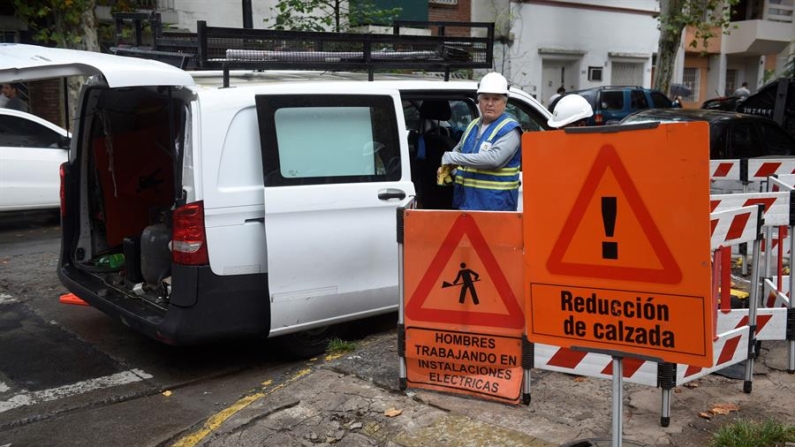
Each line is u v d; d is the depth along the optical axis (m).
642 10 24.23
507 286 3.87
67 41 11.05
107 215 5.67
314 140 4.66
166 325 4.37
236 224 4.41
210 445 3.74
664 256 2.88
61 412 4.33
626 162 2.90
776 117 12.67
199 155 4.27
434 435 3.69
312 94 4.67
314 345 5.11
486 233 3.85
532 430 3.68
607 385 4.23
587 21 22.73
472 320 3.98
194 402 4.47
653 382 3.60
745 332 3.96
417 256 4.03
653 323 2.94
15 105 12.62
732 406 3.90
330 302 4.79
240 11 14.81
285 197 4.49
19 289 7.06
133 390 4.65
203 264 4.33
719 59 29.38
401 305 4.13
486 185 4.72
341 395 4.21
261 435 3.81
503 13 20.61
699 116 9.74
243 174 4.43
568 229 3.08
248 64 4.52
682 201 2.81
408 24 5.88
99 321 6.09
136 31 5.86
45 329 5.89
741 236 3.87
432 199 6.15
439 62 5.44
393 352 4.84
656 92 18.09
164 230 4.89
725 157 9.39
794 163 6.39
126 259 5.12
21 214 11.32
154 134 5.79
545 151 3.09
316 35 4.85
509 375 3.96
